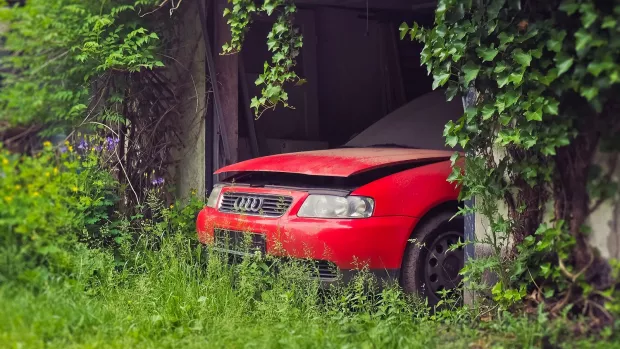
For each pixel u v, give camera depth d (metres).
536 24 5.52
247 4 7.88
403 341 5.48
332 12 10.90
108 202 8.02
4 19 6.49
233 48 8.74
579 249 5.62
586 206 5.60
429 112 8.20
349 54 11.03
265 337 5.48
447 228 6.69
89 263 6.72
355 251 6.21
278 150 10.22
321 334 5.53
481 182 6.13
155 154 8.88
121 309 6.15
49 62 7.20
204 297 6.29
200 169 8.86
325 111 10.80
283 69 7.75
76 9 7.59
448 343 5.50
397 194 6.44
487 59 5.69
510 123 6.11
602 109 5.39
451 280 6.70
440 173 6.72
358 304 6.36
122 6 8.26
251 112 9.58
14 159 6.08
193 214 8.46
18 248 5.82
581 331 5.35
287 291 6.29
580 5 5.09
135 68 8.35
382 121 8.41
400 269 6.43
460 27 5.86
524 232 6.07
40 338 5.25
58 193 6.38
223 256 6.91
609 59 5.05
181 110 9.02
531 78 5.52
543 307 5.69
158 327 5.93
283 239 6.43
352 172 6.35
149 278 6.66
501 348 5.22
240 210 6.93
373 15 11.24
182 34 8.95
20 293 5.59
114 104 8.54
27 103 6.62
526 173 5.87
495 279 6.34
